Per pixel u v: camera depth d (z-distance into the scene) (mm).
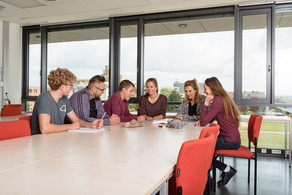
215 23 4664
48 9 4656
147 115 3607
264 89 4363
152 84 3516
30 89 6035
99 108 2867
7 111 3771
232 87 4539
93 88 2666
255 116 2855
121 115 3119
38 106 1969
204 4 4324
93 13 4887
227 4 4344
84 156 1182
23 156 1171
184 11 4703
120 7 4512
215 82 2662
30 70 6035
